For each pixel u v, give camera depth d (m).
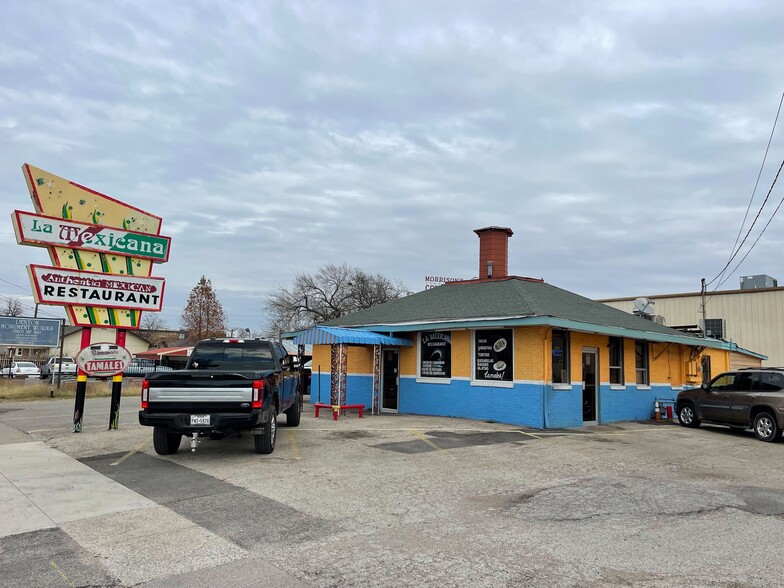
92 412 17.88
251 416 9.04
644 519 6.33
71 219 12.26
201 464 8.97
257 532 5.69
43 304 11.95
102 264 12.73
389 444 11.03
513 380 14.90
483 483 7.95
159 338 71.19
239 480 7.88
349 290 54.66
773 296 30.61
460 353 16.25
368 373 18.75
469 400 15.83
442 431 12.98
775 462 10.41
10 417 16.19
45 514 6.28
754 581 4.59
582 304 19.05
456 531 5.80
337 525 5.94
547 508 6.73
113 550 5.19
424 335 17.30
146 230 13.31
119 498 6.93
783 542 5.58
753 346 30.94
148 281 13.28
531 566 4.86
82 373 12.75
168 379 9.09
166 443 9.55
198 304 56.78
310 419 15.29
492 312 15.43
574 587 4.43
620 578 4.63
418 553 5.15
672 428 15.96
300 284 53.47
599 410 16.56
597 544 5.45
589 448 11.30
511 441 11.83
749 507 6.93
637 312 22.86
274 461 9.23
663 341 19.11
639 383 18.91
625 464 9.72
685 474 8.99
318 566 4.82
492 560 5.00
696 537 5.70
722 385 15.21
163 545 5.32
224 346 11.67
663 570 4.81
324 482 7.81
